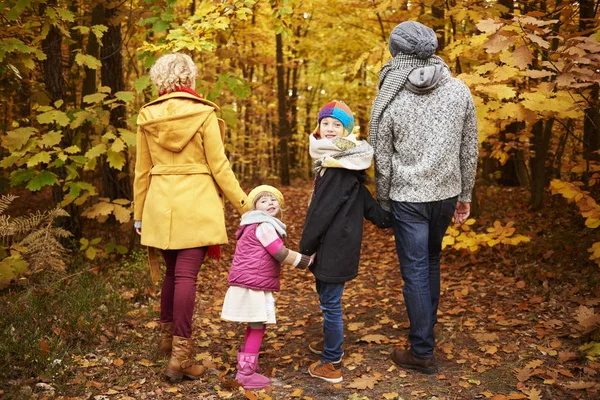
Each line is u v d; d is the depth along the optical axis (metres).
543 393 2.59
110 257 5.36
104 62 6.03
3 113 7.74
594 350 2.88
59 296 3.80
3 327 3.23
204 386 2.83
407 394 2.66
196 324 3.85
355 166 2.77
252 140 18.25
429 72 2.75
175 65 3.04
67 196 4.92
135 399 2.66
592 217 3.67
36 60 5.59
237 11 4.68
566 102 3.60
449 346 3.25
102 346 3.25
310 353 3.33
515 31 3.14
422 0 5.45
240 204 3.06
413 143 2.80
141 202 3.16
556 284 4.18
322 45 10.24
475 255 5.18
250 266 2.83
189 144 2.98
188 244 2.95
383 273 5.30
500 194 8.05
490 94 3.71
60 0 5.67
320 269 2.82
